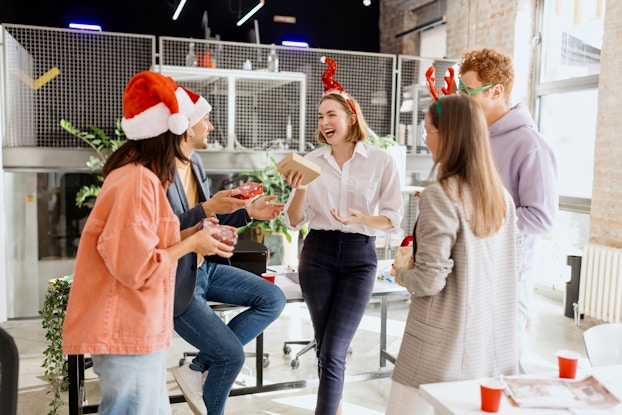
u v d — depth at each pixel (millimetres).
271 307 2463
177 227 1790
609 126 4504
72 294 1682
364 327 4766
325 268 2562
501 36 5957
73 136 5152
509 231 1817
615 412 1467
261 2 6684
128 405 1730
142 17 8336
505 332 1815
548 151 2295
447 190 1687
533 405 1494
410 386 1771
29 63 4887
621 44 4363
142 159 1748
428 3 7684
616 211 4477
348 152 2631
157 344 1718
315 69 5914
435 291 1685
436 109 1774
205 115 2150
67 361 2801
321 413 2510
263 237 5191
